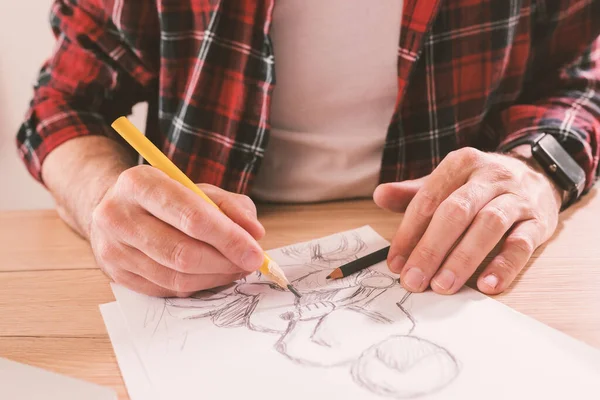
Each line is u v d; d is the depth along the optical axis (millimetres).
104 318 471
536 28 756
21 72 1244
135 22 737
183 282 477
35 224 701
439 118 737
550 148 640
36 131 752
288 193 756
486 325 419
